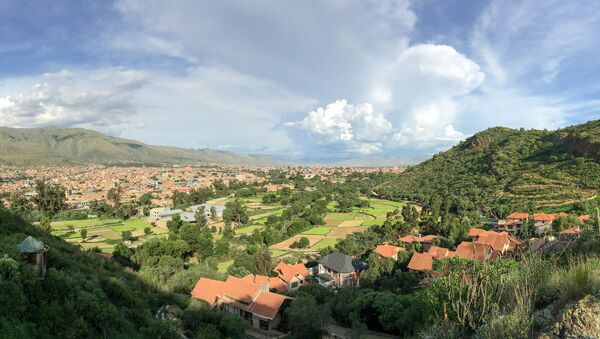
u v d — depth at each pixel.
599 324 8.58
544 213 87.06
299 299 38.34
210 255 80.12
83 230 97.56
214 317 35.81
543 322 10.20
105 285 29.55
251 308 41.31
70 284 23.77
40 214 102.31
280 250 89.50
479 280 14.31
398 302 34.00
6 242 26.59
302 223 108.75
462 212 101.38
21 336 18.11
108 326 22.66
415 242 77.31
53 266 27.41
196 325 34.16
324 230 107.06
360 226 109.62
